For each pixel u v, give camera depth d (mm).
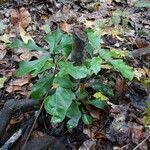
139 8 1508
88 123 864
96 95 912
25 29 1325
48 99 734
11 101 877
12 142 823
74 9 1481
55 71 802
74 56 819
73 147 853
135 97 986
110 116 923
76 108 805
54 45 779
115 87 1002
